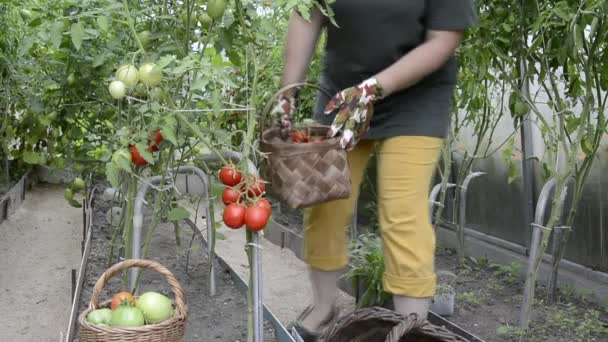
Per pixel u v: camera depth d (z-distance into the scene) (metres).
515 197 4.77
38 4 3.16
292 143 2.37
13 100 5.54
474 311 3.80
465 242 5.12
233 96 4.07
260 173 2.47
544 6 3.28
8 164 6.72
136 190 2.98
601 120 3.40
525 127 4.46
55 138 5.24
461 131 5.25
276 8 2.34
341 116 2.46
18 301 3.92
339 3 2.77
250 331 2.34
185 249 4.59
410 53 2.62
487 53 3.57
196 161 3.53
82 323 2.20
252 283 2.29
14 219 5.86
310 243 3.02
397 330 2.20
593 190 4.17
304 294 4.15
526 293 3.32
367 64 2.86
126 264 2.36
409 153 2.73
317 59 5.32
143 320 2.25
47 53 4.28
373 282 3.43
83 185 4.19
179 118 2.33
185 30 2.74
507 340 3.38
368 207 5.58
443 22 2.62
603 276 4.10
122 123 3.02
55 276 4.38
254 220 2.16
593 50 3.15
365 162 3.05
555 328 3.53
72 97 3.60
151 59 2.62
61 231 5.54
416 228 2.71
